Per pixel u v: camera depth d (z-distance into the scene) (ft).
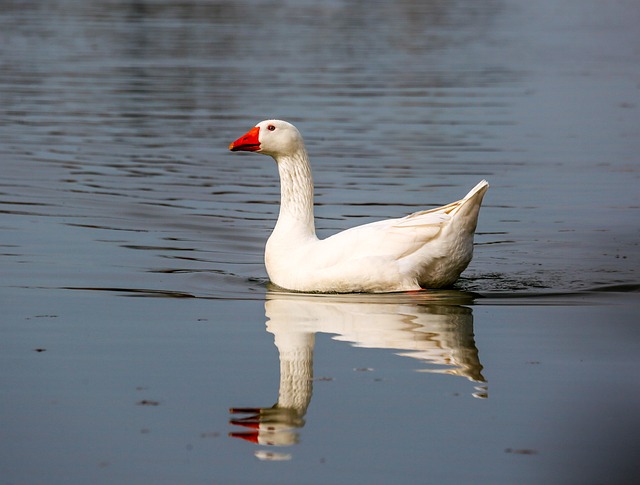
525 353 33.94
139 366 32.50
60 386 30.81
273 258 42.75
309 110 88.38
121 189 61.87
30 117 84.17
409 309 38.99
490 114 87.97
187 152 73.10
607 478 25.03
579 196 61.67
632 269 46.24
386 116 86.43
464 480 25.00
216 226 54.19
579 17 169.27
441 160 71.05
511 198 61.21
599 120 85.81
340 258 41.04
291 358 33.24
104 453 26.43
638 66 116.26
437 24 155.53
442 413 28.99
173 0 177.78
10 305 39.06
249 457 26.30
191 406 29.45
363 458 26.22
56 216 54.85
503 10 177.37
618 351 34.12
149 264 46.09
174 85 100.07
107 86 99.14
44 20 148.66
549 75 109.29
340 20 156.56
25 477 25.16
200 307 39.24
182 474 25.34
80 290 41.42
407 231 40.60
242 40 133.08
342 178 65.67
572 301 40.60
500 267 46.73
